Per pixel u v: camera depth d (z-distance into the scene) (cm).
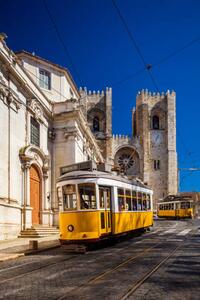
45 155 2964
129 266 1173
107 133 8981
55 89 3544
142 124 9000
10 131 2389
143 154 8850
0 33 2280
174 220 5728
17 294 853
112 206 1897
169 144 8906
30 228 2539
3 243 2050
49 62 3484
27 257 1540
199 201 8412
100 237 1723
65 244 1711
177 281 938
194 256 1388
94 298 787
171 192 8662
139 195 2405
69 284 935
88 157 4178
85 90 9200
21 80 2550
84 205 1719
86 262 1300
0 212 2183
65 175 1814
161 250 1592
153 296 795
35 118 2867
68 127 3256
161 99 9169
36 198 2877
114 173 2136
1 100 2280
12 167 2414
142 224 2434
